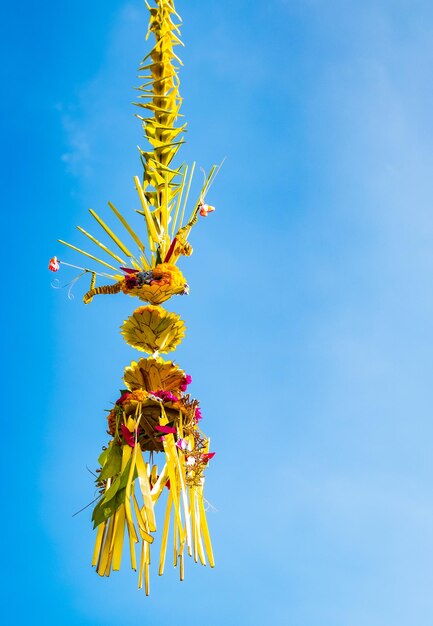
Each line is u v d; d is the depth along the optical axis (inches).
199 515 574.2
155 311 588.7
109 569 553.0
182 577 542.6
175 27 652.7
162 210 612.4
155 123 626.2
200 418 581.3
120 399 576.7
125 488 558.3
